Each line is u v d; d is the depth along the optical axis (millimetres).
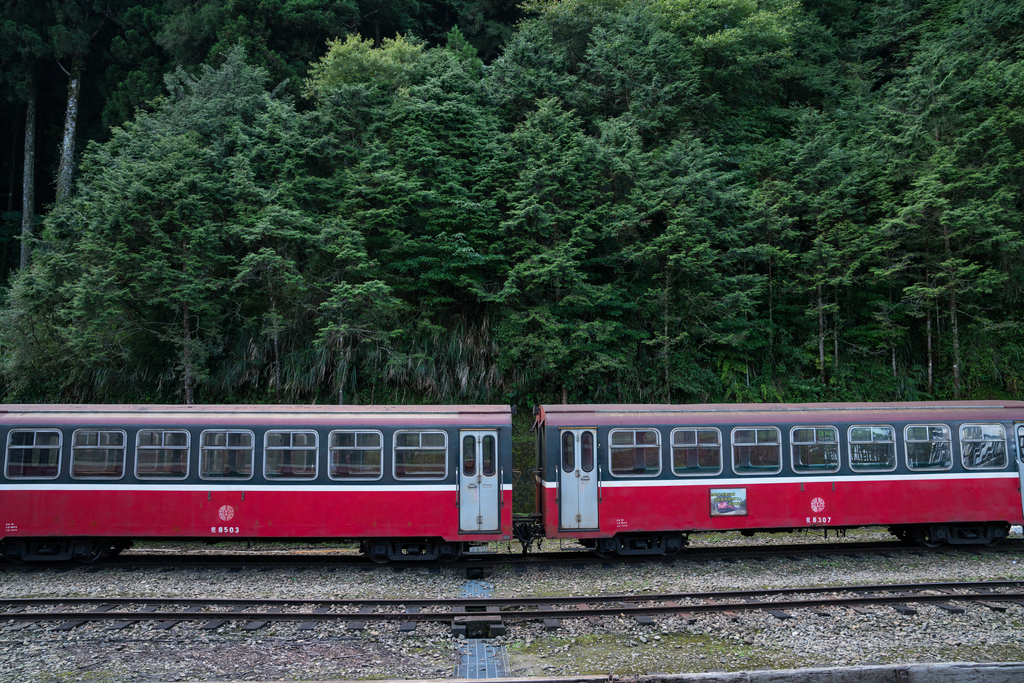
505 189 18641
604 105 22453
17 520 11523
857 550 12992
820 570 11875
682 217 17797
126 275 15836
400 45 23250
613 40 22203
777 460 12586
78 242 17672
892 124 21078
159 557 12797
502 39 30625
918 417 12961
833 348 20391
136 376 18375
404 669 7406
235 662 7629
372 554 12195
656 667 7453
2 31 25812
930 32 26312
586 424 12375
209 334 17438
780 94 26344
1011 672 6094
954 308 19312
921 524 13367
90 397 18578
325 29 27031
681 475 12352
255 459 11781
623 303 18422
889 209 19469
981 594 9961
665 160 19703
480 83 20922
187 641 8391
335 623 9039
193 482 11703
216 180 17578
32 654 7914
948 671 6078
